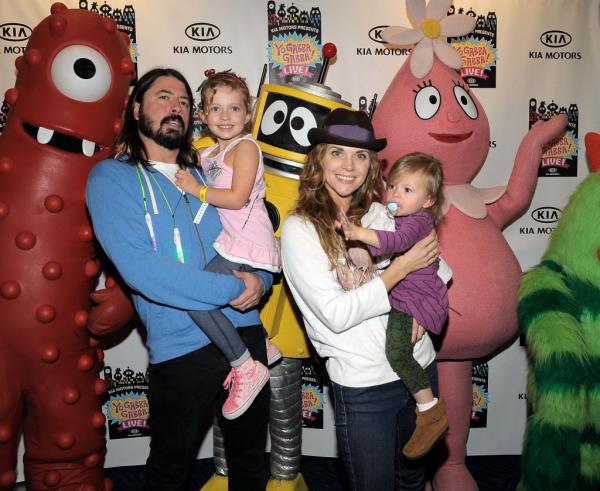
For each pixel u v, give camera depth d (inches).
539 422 76.9
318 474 107.8
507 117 110.2
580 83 110.3
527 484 77.7
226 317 67.7
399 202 69.0
